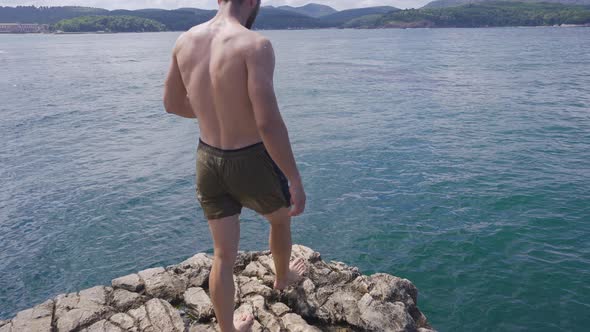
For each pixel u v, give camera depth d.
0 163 13.42
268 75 2.08
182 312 3.28
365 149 14.13
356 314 3.18
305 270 3.56
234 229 2.52
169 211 10.08
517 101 22.19
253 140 2.29
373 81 31.30
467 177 11.54
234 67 2.11
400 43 91.94
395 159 13.12
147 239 8.91
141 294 3.43
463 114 19.31
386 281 3.51
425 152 13.74
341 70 39.47
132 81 33.91
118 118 19.86
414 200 10.25
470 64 42.53
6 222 9.59
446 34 148.25
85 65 48.81
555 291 6.86
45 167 13.03
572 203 9.88
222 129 2.27
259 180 2.34
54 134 16.91
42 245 8.70
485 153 13.54
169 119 19.48
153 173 12.45
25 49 87.19
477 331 6.11
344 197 10.48
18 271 7.89
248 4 2.34
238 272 3.76
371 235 8.77
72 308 3.22
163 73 39.69
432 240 8.48
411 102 22.66
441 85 28.59
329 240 8.66
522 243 8.27
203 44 2.25
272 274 3.62
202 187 2.44
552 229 8.75
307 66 44.03
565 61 44.12
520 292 6.86
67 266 8.05
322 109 21.27
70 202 10.55
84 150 14.74
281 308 3.22
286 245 3.04
